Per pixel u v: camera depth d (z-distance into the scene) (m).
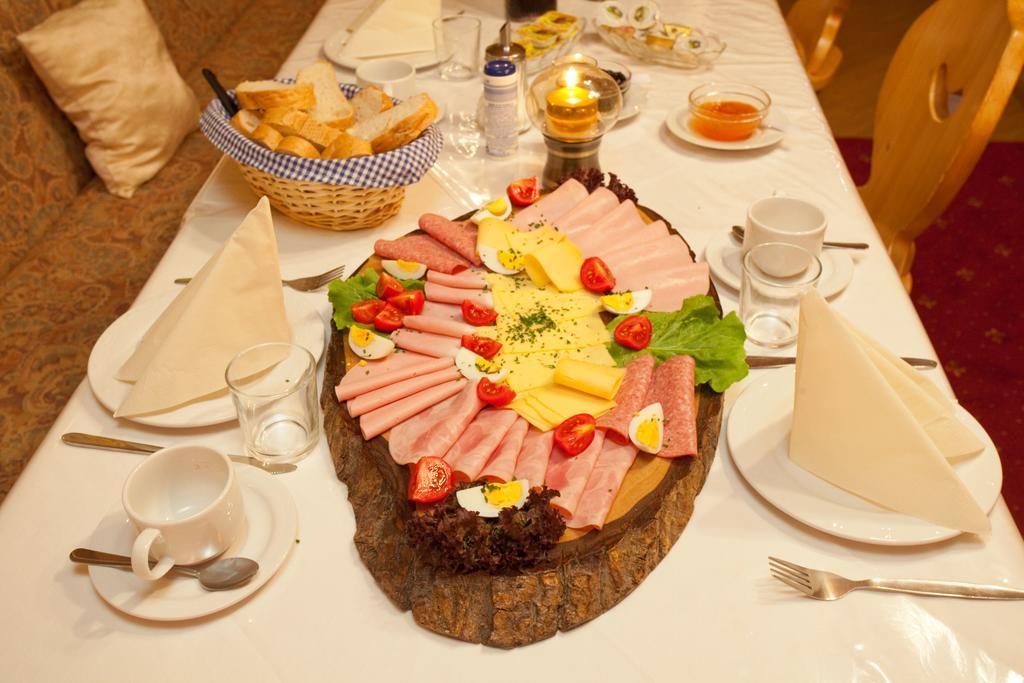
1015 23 1.80
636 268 1.50
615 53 2.54
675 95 2.31
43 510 1.18
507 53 2.11
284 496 1.15
